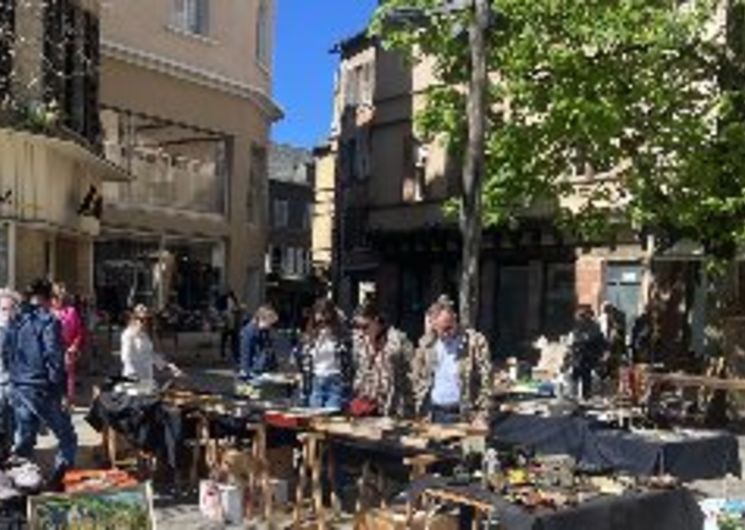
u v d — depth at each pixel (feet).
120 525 26.66
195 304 103.96
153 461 38.99
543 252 99.96
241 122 104.99
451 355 36.01
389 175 123.85
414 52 80.74
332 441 34.78
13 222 64.18
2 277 63.87
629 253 90.43
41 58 66.44
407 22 48.60
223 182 104.47
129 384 41.01
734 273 63.36
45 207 67.21
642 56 58.85
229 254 105.09
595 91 58.65
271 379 49.11
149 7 93.97
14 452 37.04
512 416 43.14
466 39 50.24
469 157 45.60
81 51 74.18
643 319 79.36
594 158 62.18
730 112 59.26
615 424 43.11
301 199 215.31
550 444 41.68
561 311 98.32
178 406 39.32
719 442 39.60
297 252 214.69
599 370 68.95
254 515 35.73
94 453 41.60
